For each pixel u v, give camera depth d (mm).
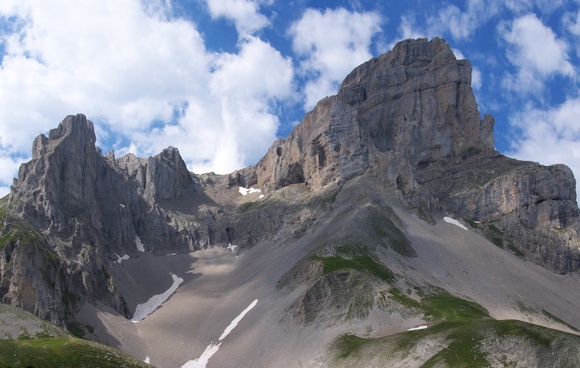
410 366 157125
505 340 152375
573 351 145375
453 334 160875
